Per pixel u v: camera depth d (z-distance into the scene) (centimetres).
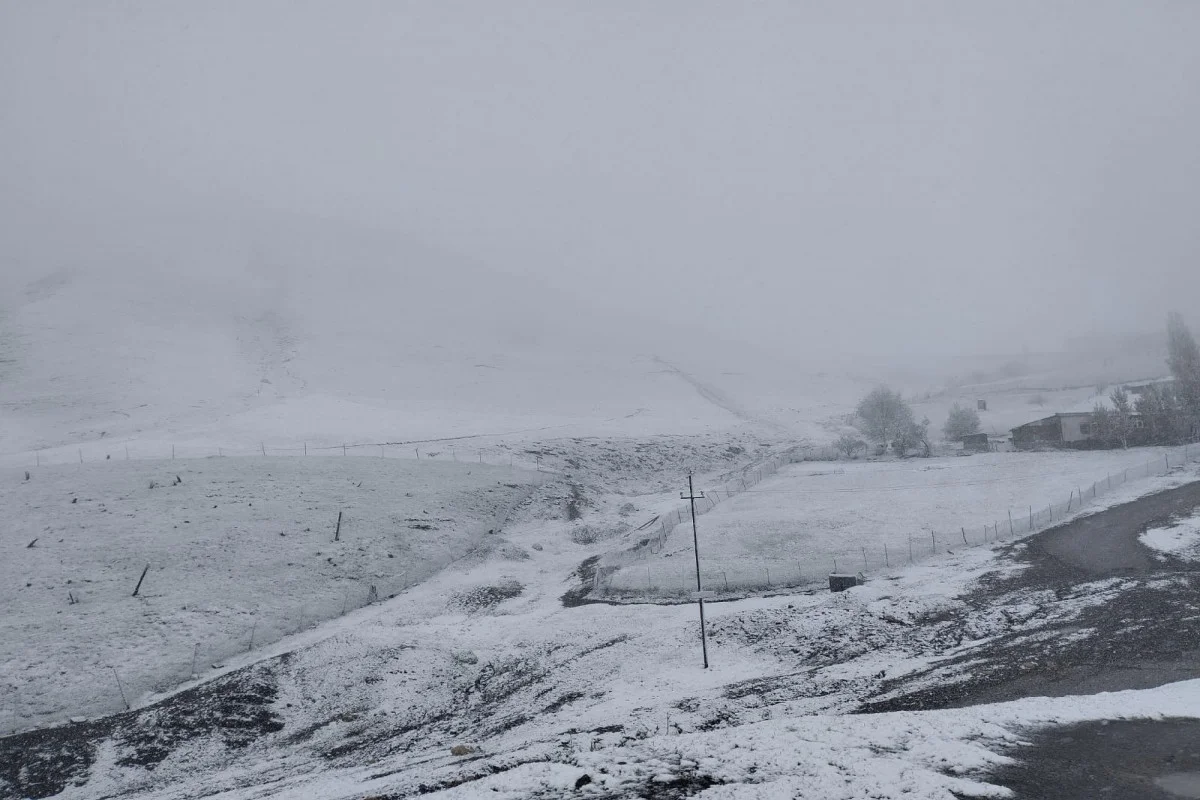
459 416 10675
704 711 2064
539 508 6209
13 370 11469
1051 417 6912
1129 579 2945
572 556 5200
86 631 3488
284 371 13412
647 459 8712
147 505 5019
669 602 3756
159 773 2400
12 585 3878
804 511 5259
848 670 2341
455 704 2812
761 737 1487
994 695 1809
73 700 3008
